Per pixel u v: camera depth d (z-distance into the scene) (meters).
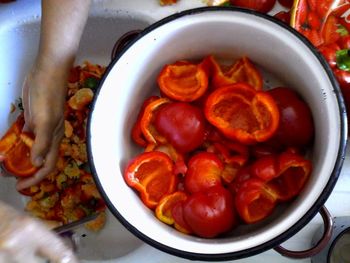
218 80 0.50
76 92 0.61
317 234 0.48
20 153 0.59
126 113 0.50
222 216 0.45
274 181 0.46
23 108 0.58
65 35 0.50
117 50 0.52
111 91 0.47
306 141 0.48
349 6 0.51
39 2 0.59
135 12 0.57
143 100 0.52
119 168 0.48
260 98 0.47
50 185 0.59
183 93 0.49
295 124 0.47
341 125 0.42
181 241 0.43
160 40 0.48
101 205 0.58
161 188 0.48
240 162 0.48
